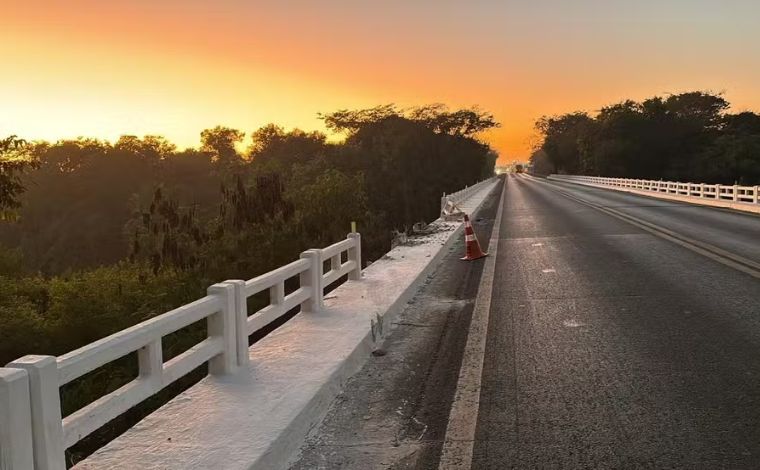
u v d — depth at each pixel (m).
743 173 75.88
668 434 4.07
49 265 62.50
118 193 74.25
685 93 92.81
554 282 9.79
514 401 4.76
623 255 12.47
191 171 82.69
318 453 4.05
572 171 128.00
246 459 3.59
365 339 6.23
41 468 2.91
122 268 24.02
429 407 4.74
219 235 21.27
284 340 6.11
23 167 12.48
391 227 60.31
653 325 6.82
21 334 15.21
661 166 84.81
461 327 7.20
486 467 3.72
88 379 9.47
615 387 4.96
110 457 3.65
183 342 11.93
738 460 3.69
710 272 10.00
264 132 81.06
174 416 4.23
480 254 13.25
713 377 5.09
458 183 87.88
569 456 3.81
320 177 28.58
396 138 76.81
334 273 8.30
